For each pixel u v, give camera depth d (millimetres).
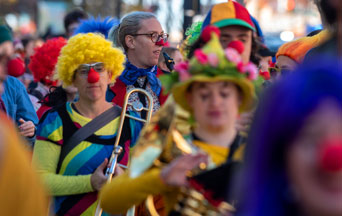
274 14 64438
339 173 3268
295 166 3418
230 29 7797
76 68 10312
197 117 6395
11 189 4434
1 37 5297
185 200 6297
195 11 25938
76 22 22406
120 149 10031
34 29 84125
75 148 10023
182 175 6090
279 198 3658
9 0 79250
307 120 3369
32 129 12891
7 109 12719
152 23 12938
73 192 9828
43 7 86562
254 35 8234
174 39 35844
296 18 61219
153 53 12914
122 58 10789
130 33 12930
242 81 6227
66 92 13414
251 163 3762
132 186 6398
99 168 9812
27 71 21641
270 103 3541
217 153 6410
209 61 6168
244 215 3873
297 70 3627
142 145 6562
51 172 9961
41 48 15867
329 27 7035
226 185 6227
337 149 3246
